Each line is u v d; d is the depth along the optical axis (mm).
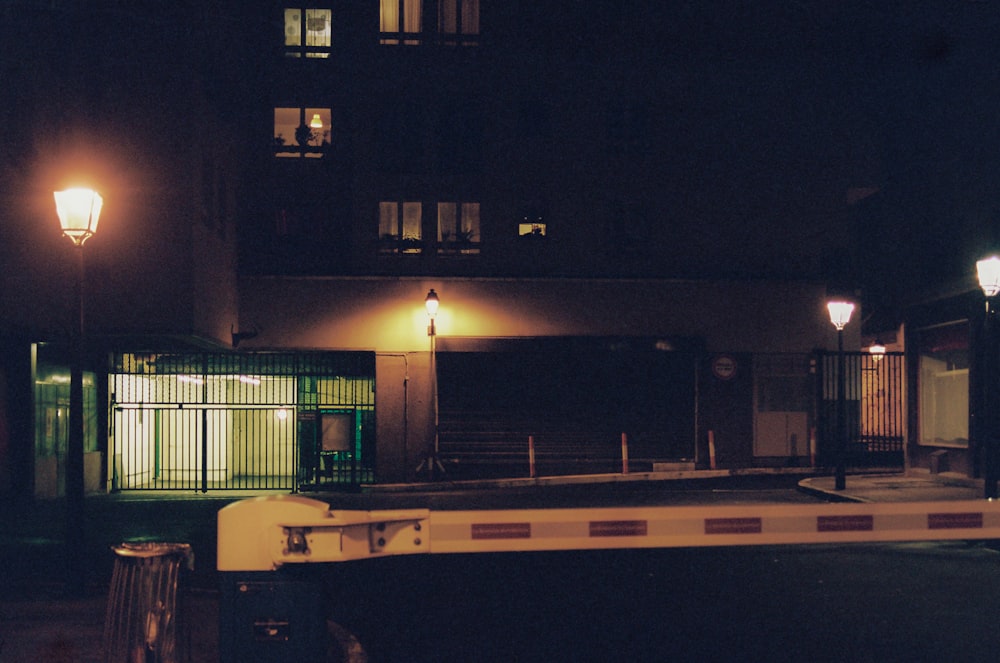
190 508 21516
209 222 25250
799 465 30719
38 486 22531
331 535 4676
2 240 19859
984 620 9031
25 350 22234
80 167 22750
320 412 28016
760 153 31359
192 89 23312
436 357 29859
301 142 30031
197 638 8102
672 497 21984
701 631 8609
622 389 30391
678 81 31172
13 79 20250
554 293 30141
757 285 30906
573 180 30547
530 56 30500
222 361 29156
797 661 7516
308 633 4762
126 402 26547
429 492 25625
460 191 30109
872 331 32875
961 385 23125
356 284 29594
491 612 9586
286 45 30078
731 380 30672
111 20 22953
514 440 29875
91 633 8289
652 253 30828
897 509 5266
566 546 5027
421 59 30141
